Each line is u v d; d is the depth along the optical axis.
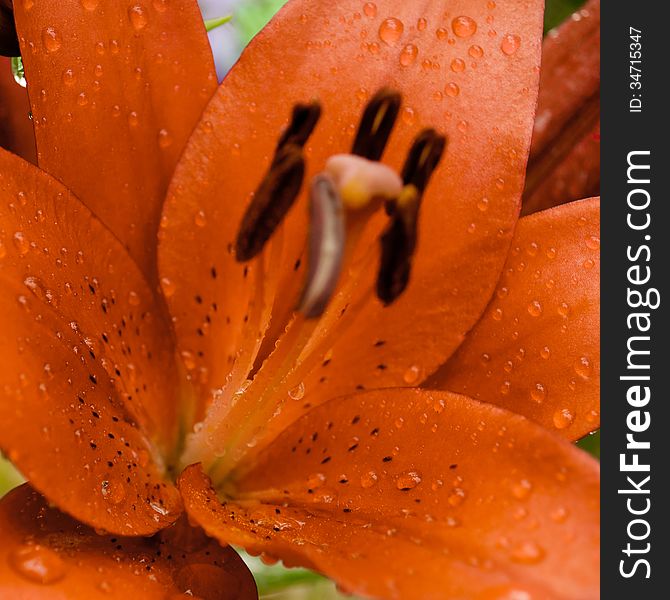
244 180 0.25
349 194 0.22
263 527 0.23
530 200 0.28
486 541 0.21
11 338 0.21
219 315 0.25
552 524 0.21
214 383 0.25
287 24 0.25
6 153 0.23
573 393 0.25
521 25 0.25
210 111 0.24
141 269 0.25
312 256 0.22
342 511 0.23
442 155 0.25
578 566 0.21
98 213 0.24
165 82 0.25
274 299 0.25
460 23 0.25
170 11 0.25
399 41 0.25
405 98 0.25
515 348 0.25
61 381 0.22
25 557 0.21
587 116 0.28
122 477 0.23
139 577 0.22
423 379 0.25
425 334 0.25
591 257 0.25
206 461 0.24
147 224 0.25
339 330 0.24
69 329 0.23
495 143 0.25
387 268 0.23
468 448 0.22
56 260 0.23
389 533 0.22
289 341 0.24
